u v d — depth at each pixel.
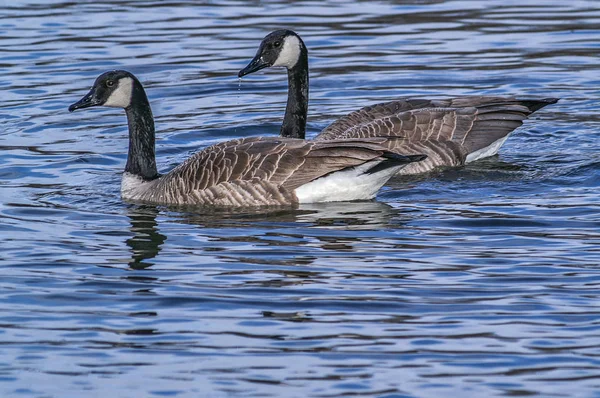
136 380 10.77
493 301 12.52
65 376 10.89
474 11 28.45
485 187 17.39
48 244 14.79
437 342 11.48
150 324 12.08
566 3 29.02
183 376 10.84
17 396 10.48
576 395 10.27
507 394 10.33
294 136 19.66
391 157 15.99
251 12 28.55
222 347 11.46
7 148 19.77
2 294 12.98
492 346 11.34
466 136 19.05
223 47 25.50
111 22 27.64
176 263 13.93
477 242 14.55
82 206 16.72
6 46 25.53
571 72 23.59
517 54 24.83
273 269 13.62
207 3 29.50
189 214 16.14
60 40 26.05
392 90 22.81
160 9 28.94
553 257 13.93
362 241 14.63
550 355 11.11
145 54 25.00
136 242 14.84
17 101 22.23
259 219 15.75
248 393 10.43
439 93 22.48
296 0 29.77
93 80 23.33
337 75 23.81
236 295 12.80
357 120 19.66
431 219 15.60
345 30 26.81
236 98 22.89
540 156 19.12
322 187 16.28
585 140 19.91
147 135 17.55
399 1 29.56
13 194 17.28
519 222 15.39
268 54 19.36
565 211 15.87
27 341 11.69
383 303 12.50
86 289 13.12
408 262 13.81
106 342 11.66
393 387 10.50
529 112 19.53
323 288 12.96
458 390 10.41
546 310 12.24
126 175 17.56
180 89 23.12
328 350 11.33
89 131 21.03
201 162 16.77
